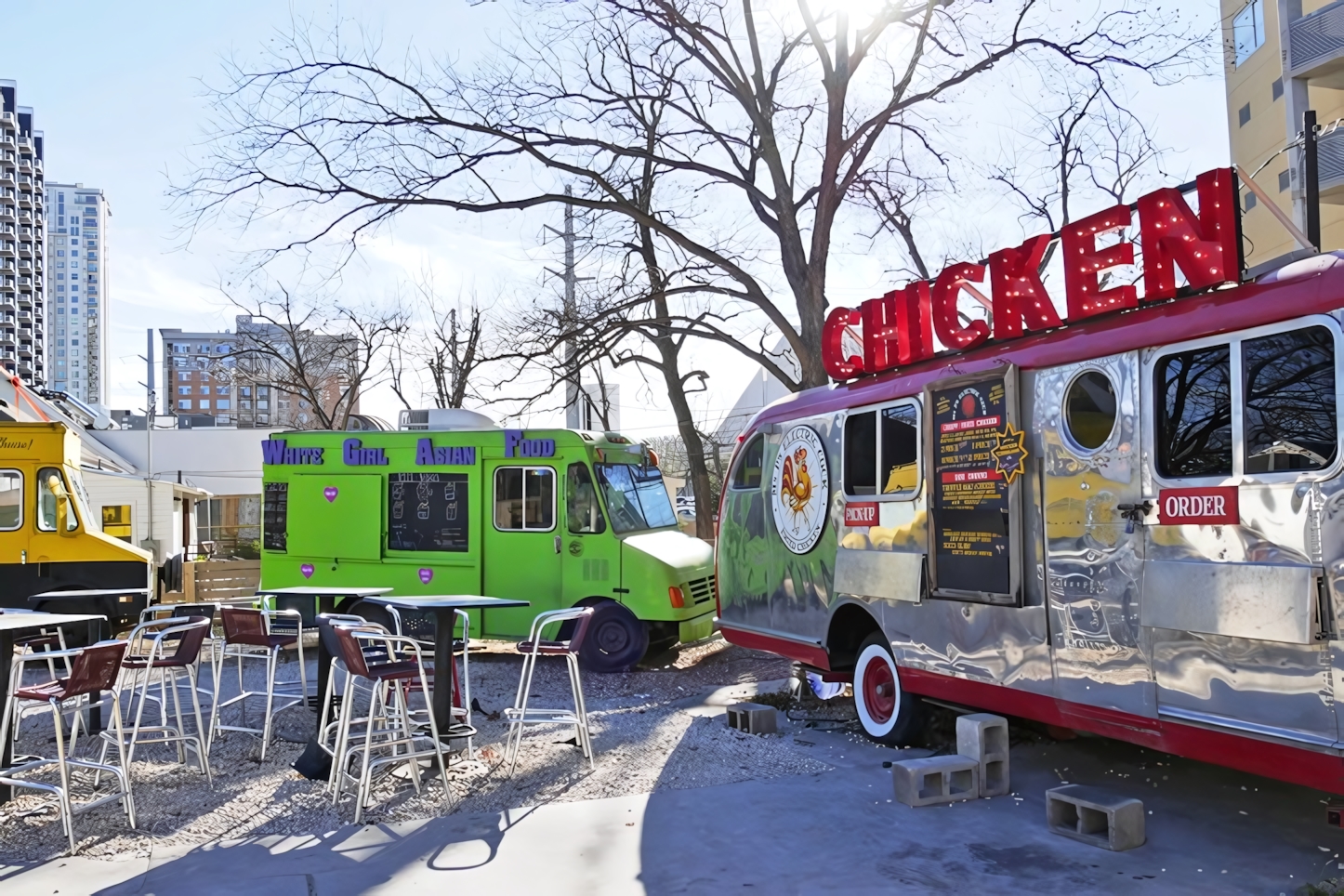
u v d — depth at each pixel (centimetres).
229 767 712
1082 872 497
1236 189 525
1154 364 550
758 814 598
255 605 1293
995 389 655
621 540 1174
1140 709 546
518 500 1219
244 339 4162
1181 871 495
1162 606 529
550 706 954
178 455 4759
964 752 640
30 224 13575
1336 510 453
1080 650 587
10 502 1362
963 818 588
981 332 676
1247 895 464
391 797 630
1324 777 454
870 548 786
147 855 539
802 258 1485
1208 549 512
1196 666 514
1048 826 562
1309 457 471
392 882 498
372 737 673
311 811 607
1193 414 529
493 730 834
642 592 1158
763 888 487
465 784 658
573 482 1199
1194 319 531
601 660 1166
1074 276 608
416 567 1245
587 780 675
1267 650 479
